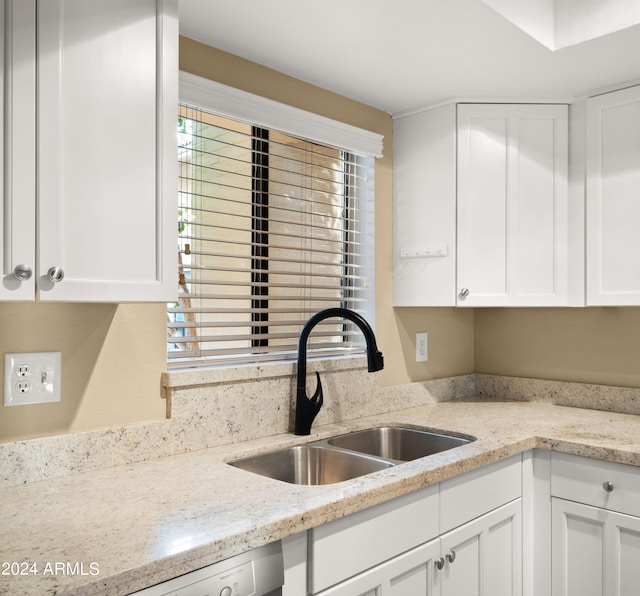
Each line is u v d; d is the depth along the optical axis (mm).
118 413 1476
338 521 1218
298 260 1991
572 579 1765
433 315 2494
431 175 2207
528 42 1692
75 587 818
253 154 1988
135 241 1158
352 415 2076
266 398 1792
